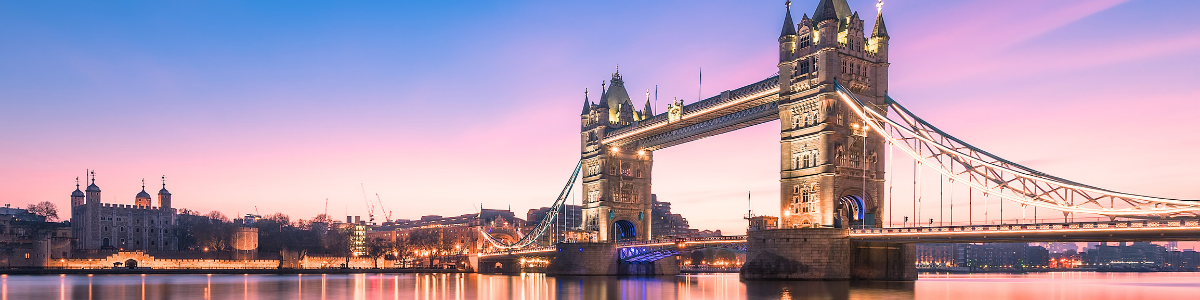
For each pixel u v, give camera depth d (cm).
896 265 13312
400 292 13675
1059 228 10056
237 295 12700
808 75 13400
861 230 12562
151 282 17525
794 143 13625
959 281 19388
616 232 19788
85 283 17012
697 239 15925
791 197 13600
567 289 13825
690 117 16350
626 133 18438
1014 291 13788
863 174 13262
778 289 11212
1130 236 9775
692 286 14150
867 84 13400
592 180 19588
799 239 12850
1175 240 9488
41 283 17038
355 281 18525
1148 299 11925
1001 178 11406
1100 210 9962
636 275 19250
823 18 13238
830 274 12606
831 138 12938
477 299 11762
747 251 13675
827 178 12850
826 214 12838
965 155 11794
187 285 15975
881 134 12694
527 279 18162
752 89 14850
